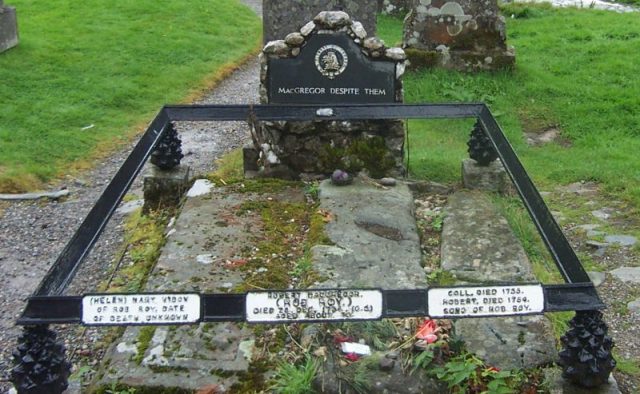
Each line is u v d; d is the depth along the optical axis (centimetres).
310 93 604
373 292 325
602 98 862
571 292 328
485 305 325
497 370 369
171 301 323
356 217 521
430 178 640
